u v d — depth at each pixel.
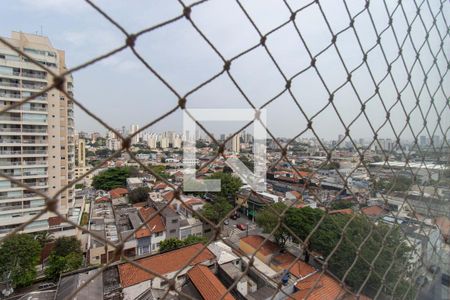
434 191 1.86
